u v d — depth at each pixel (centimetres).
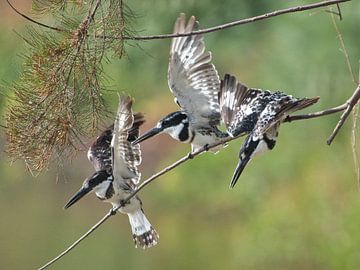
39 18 667
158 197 2194
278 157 1923
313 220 1636
